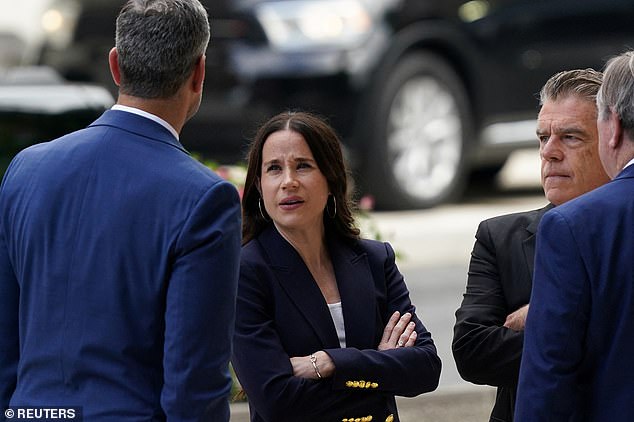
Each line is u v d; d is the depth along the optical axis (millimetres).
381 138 20875
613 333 6449
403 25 21000
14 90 16453
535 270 6680
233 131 20484
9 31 30188
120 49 6684
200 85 6879
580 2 22859
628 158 6676
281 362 7812
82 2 22156
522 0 22594
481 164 24031
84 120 16422
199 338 6332
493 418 8469
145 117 6719
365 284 8227
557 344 6457
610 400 6438
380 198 21516
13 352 6891
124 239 6473
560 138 7867
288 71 20172
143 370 6473
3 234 6855
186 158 6672
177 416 6301
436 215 21906
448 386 13688
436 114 21875
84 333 6477
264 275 8000
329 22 20312
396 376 7965
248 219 8289
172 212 6445
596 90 7816
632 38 22828
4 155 15859
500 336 8109
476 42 22156
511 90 22781
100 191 6574
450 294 17938
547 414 6453
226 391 6488
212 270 6391
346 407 7875
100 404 6406
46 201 6652
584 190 7855
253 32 20297
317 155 8070
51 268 6582
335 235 8375
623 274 6434
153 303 6449
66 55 22188
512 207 23297
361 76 20438
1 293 6852
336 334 8031
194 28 6676
